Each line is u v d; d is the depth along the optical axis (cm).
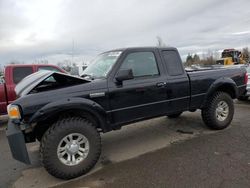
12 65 728
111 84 384
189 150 425
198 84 487
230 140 464
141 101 414
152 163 383
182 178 329
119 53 412
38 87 348
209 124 522
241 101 886
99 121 376
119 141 501
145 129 571
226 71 541
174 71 460
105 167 380
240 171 339
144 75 423
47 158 329
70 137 344
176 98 458
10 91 701
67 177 343
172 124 600
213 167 355
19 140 326
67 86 357
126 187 316
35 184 342
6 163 419
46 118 329
